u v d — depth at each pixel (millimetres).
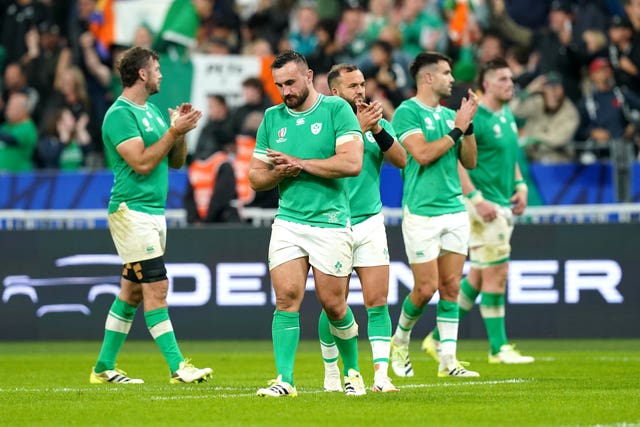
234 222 51656
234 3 68000
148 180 30203
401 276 48625
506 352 37938
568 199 52375
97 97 63281
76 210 53594
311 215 24672
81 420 21641
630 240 48156
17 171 59469
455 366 32906
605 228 48312
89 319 50656
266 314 49719
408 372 33438
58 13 67438
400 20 63344
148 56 30297
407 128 32125
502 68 36844
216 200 51531
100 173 54344
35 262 50969
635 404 24203
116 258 50625
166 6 63969
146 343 50344
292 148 25016
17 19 67250
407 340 33469
